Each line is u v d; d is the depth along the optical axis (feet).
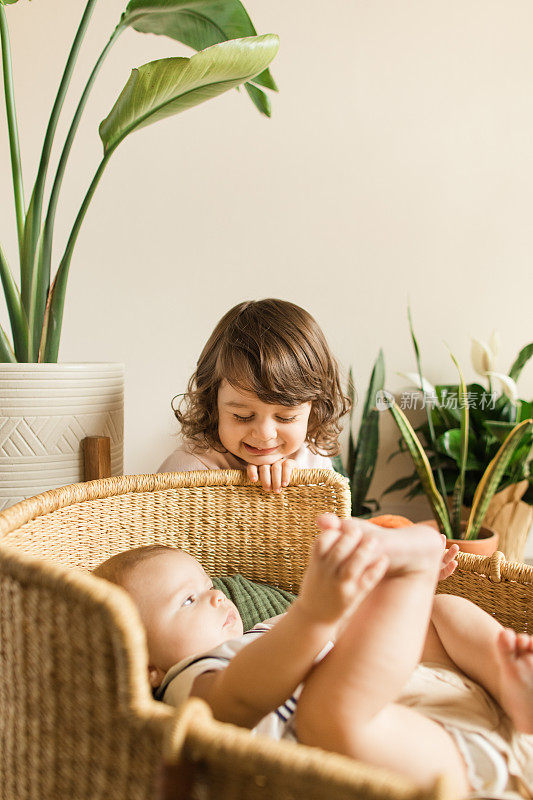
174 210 6.55
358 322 6.95
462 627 2.73
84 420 3.87
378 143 6.77
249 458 3.84
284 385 3.65
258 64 3.67
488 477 5.32
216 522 3.68
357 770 1.35
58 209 6.34
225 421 3.80
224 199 6.61
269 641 2.05
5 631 1.95
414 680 2.53
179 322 6.68
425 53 6.72
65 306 6.47
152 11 4.12
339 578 1.91
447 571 3.01
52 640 1.76
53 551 3.12
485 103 6.87
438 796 1.25
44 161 4.02
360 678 1.96
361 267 6.89
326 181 6.74
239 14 4.27
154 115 3.85
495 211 7.02
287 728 2.25
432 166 6.88
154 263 6.57
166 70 3.57
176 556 2.97
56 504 3.06
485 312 7.12
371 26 6.61
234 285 6.73
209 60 3.54
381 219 6.87
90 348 6.57
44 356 4.18
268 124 6.58
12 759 2.00
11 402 3.65
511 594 3.30
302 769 1.37
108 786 1.69
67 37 6.18
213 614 2.81
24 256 4.09
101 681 1.65
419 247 6.95
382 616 2.03
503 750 2.23
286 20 6.49
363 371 7.00
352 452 6.63
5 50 3.94
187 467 4.20
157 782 1.48
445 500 6.05
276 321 3.94
